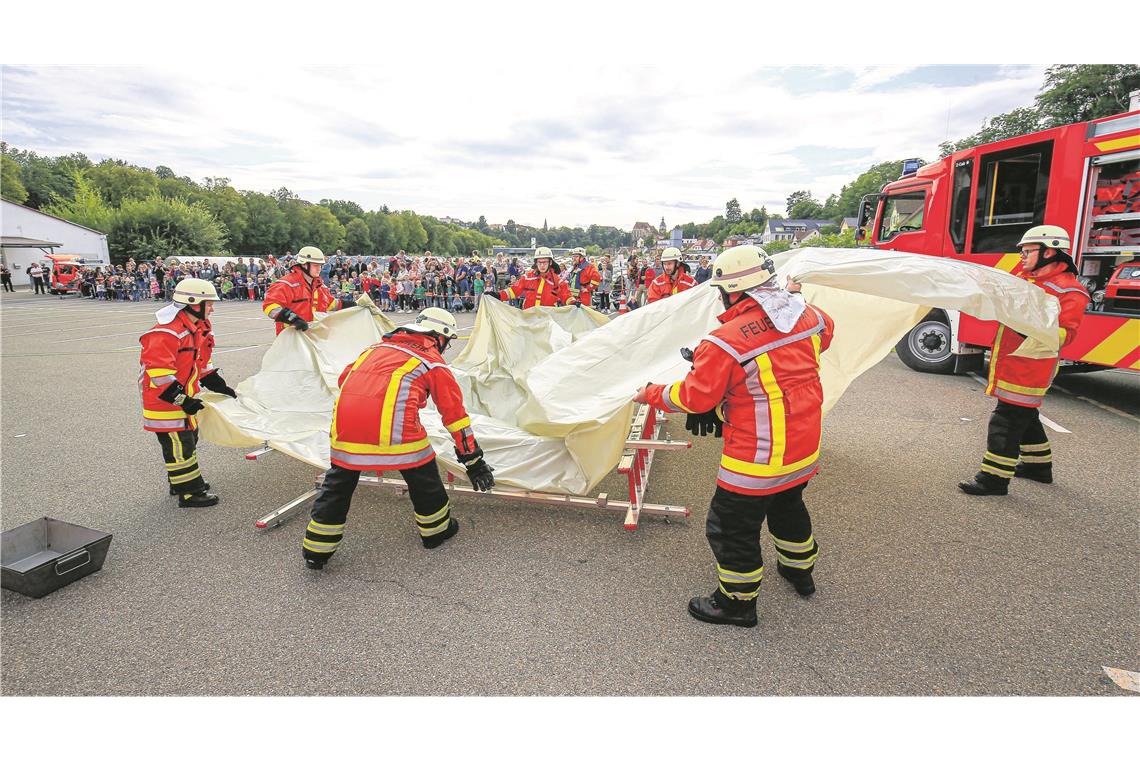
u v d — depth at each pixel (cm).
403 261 2069
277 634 294
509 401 530
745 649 278
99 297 2748
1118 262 622
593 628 295
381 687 259
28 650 284
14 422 669
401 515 423
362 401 329
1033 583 327
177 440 423
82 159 8456
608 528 399
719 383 263
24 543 363
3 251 3962
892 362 957
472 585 334
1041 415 641
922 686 255
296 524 413
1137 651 273
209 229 5291
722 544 284
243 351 1157
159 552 375
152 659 278
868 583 330
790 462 270
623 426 361
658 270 1477
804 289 452
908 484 462
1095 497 433
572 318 699
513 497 420
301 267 621
